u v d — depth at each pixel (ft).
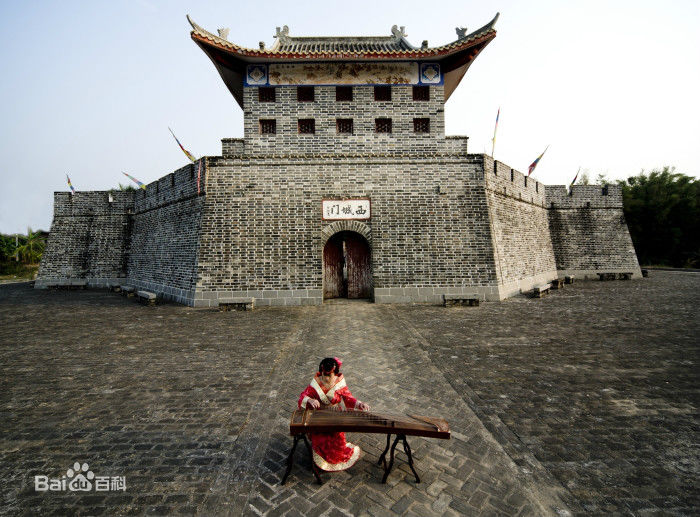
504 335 27.20
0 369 20.70
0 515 9.48
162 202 54.54
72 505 9.86
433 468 11.39
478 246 43.32
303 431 10.23
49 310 39.47
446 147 44.37
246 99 43.68
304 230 42.88
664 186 104.01
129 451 12.48
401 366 20.77
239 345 25.38
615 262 70.23
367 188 43.55
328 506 9.71
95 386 18.25
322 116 43.88
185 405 16.08
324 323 32.07
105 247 66.03
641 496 10.08
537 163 58.39
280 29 52.95
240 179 43.37
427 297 42.47
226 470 11.37
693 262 101.71
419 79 44.57
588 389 17.38
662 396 16.53
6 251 115.75
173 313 37.27
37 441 13.14
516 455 12.06
